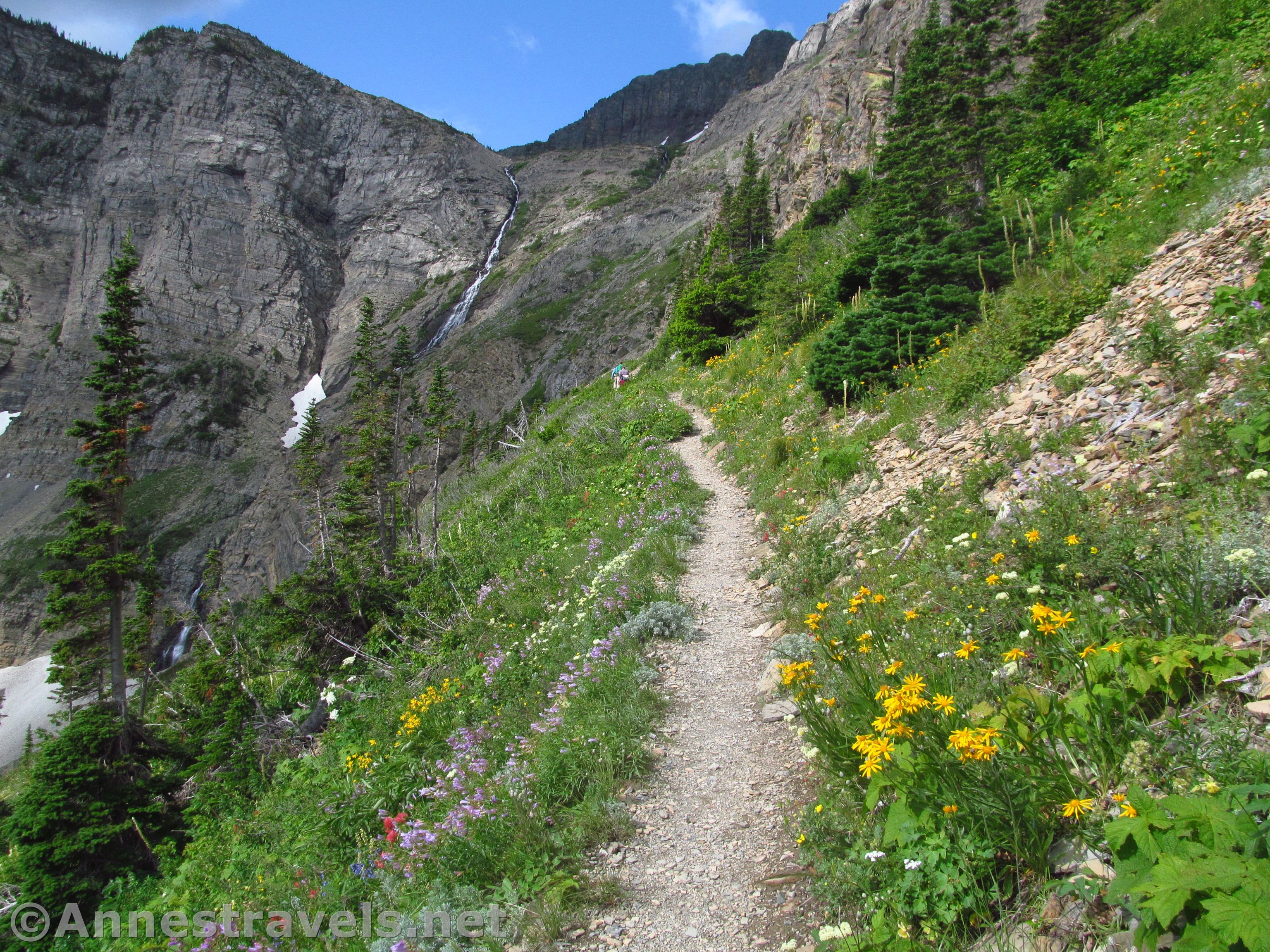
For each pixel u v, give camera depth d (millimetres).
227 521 112438
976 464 7305
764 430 14773
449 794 5805
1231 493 4414
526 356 121500
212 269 171125
